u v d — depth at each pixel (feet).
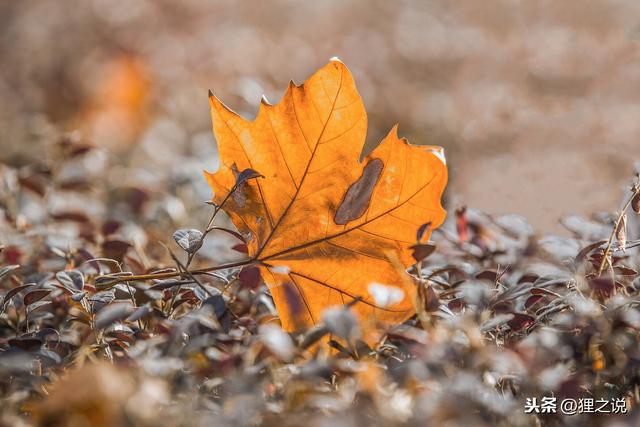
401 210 4.65
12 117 11.58
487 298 4.44
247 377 4.26
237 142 4.69
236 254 5.37
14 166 7.97
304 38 15.74
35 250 5.20
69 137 5.86
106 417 4.16
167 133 10.69
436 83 13.03
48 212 5.65
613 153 7.93
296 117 4.65
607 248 4.65
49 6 16.01
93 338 4.59
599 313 4.42
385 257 4.66
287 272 4.61
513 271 4.97
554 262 5.09
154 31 16.08
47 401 4.17
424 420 4.16
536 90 11.27
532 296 4.61
